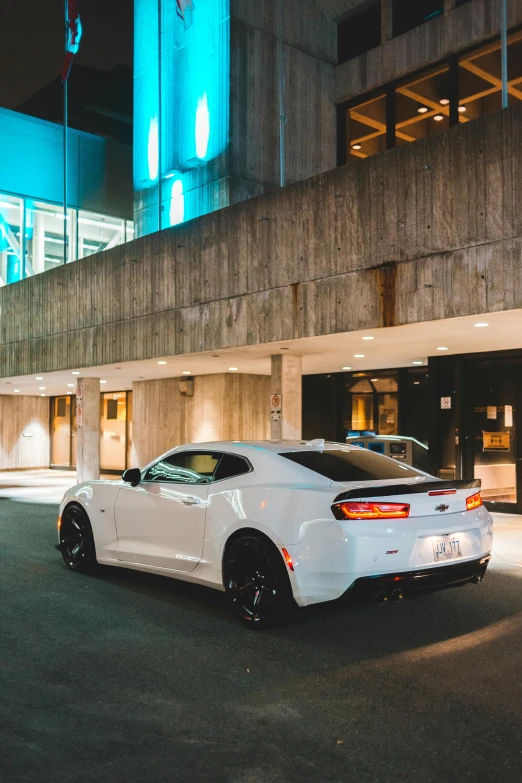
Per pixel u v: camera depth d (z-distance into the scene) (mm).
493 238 8734
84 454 19125
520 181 8508
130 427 24469
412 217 9625
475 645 5074
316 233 10883
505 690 4188
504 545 9375
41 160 24000
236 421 17891
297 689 4211
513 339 11242
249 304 11977
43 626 5547
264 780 3117
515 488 12594
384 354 13414
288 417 13391
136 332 14570
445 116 15836
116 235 26000
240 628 5496
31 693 4148
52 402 29078
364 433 16516
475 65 15258
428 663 4680
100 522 7117
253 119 17500
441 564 5246
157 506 6469
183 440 19172
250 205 11961
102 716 3816
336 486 5297
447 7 15609
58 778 3129
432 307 9359
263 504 5512
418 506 5223
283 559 5281
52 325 17328
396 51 16906
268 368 16516
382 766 3244
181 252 13453
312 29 18344
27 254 23656
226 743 3488
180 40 18875
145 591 6695
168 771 3201
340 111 18703
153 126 19812
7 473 26844
